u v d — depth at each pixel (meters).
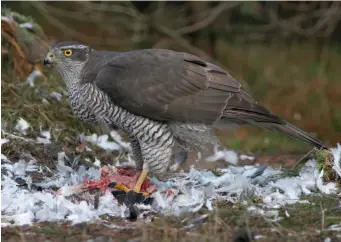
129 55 11.03
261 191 10.99
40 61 15.55
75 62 11.09
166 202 10.43
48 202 10.23
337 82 23.17
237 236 9.06
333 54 24.58
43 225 9.73
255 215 9.85
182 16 23.98
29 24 15.77
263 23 24.78
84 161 13.06
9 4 23.22
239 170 12.25
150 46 24.12
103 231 9.45
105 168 11.34
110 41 23.70
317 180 11.14
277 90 22.94
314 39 24.98
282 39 25.02
